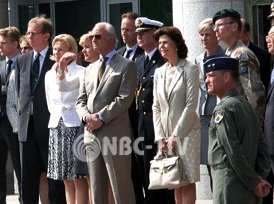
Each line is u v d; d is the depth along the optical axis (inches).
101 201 880.3
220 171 653.3
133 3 1379.2
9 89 1078.4
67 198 972.6
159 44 866.1
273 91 818.2
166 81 864.9
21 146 1009.5
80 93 908.6
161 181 834.2
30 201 1008.9
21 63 1025.5
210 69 668.1
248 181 642.2
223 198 650.2
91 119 866.1
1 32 1101.1
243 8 1101.1
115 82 877.8
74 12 1430.9
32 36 1007.6
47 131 992.9
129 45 999.0
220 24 842.8
